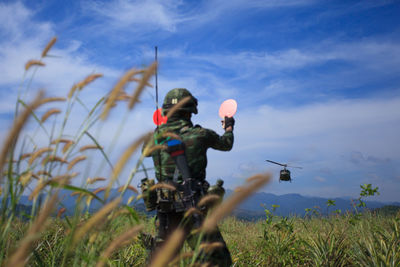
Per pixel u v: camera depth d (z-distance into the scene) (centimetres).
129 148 126
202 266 196
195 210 205
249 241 555
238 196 92
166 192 272
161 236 284
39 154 155
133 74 140
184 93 313
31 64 161
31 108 108
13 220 146
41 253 236
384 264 344
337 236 471
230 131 334
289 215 691
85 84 164
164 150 284
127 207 153
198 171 289
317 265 386
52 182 144
